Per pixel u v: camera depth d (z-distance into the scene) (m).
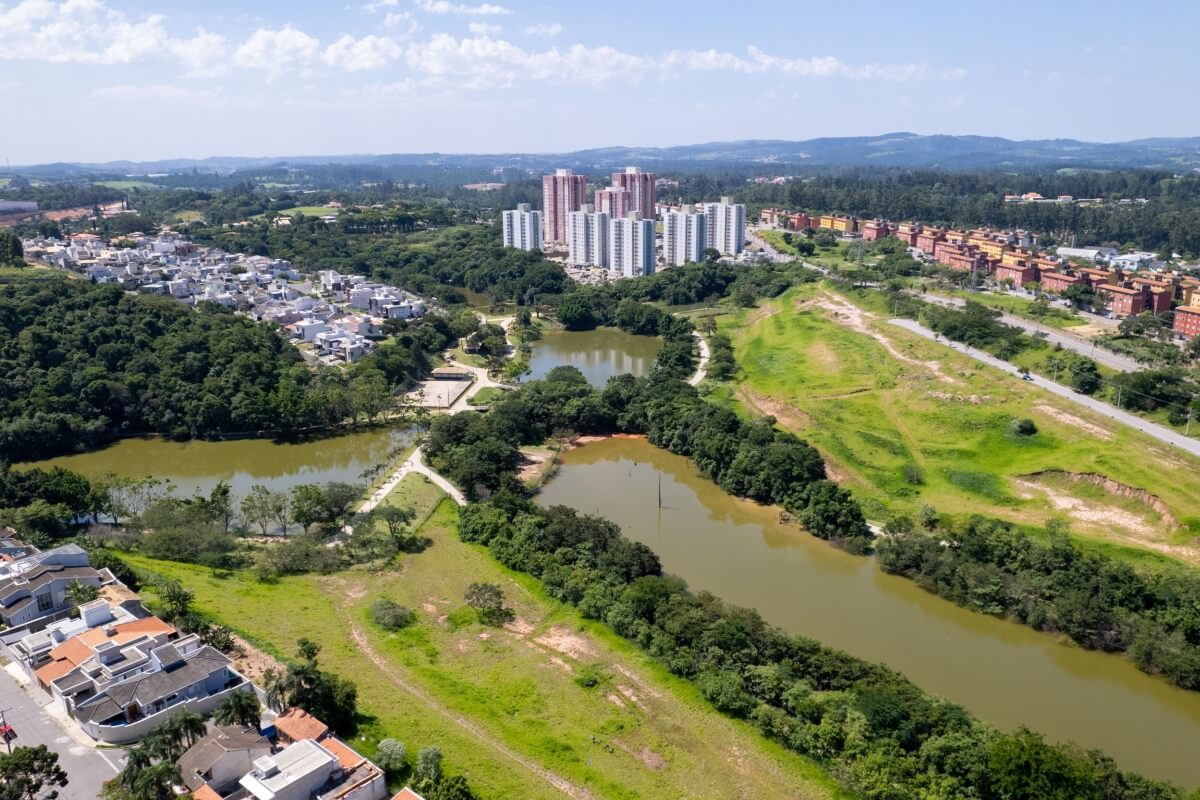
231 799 80.44
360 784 83.00
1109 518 151.75
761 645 110.56
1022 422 183.00
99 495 154.88
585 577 131.12
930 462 180.00
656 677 110.00
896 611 131.88
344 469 196.38
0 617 111.94
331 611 126.12
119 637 103.50
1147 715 106.44
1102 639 119.88
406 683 107.50
